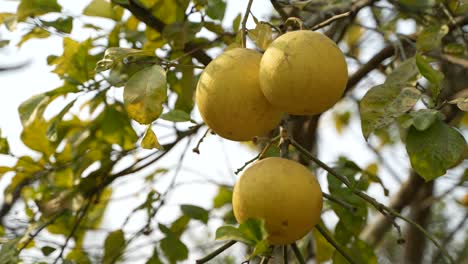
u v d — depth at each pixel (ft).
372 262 6.33
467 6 6.64
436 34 6.17
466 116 8.45
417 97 5.19
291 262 7.01
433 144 5.14
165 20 6.73
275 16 7.36
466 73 7.67
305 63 4.79
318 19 7.09
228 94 4.91
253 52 5.04
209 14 6.50
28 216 7.15
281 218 4.81
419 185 8.36
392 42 6.93
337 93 4.89
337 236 6.37
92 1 6.70
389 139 8.98
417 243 8.66
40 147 6.88
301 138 7.16
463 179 6.76
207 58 6.75
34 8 6.54
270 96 4.87
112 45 6.75
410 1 7.48
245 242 4.80
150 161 6.95
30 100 6.30
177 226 7.02
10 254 6.30
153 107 4.97
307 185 4.84
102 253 7.07
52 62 6.45
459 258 8.80
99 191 6.91
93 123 7.02
